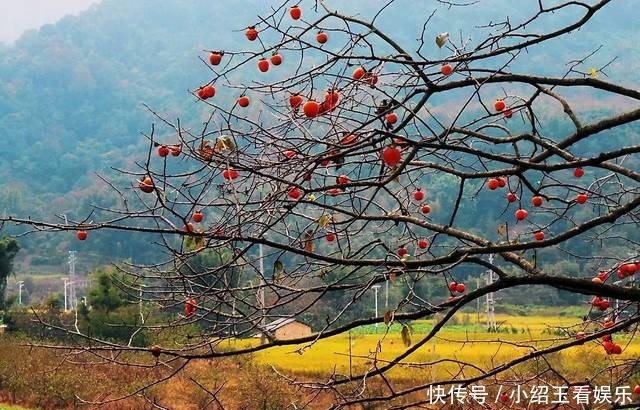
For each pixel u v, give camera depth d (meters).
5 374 17.55
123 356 15.02
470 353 18.62
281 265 3.97
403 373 16.44
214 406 13.84
